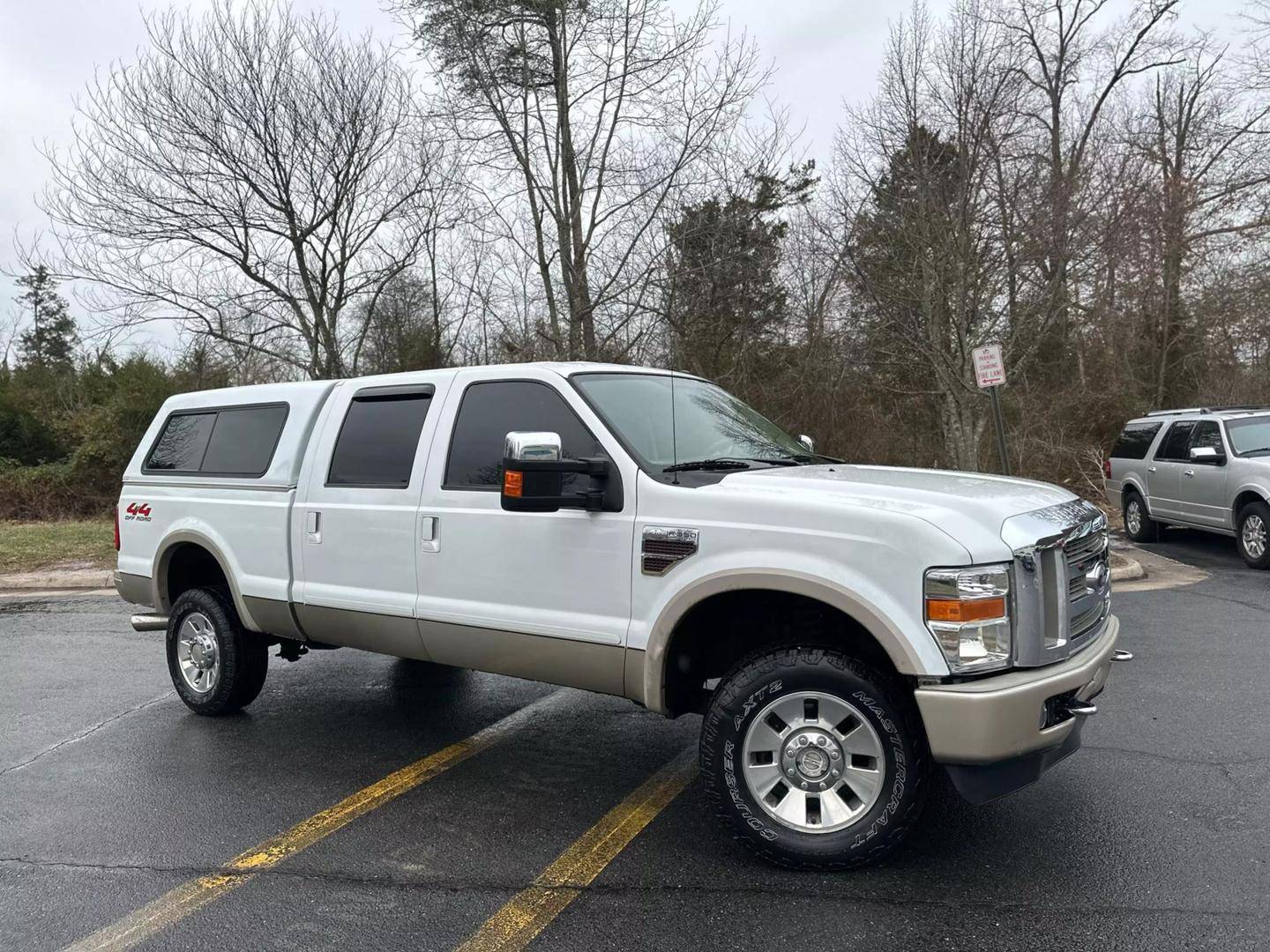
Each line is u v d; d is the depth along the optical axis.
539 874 3.46
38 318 43.50
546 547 3.94
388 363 21.16
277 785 4.42
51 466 22.45
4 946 3.00
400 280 20.25
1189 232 20.53
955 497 3.38
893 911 3.11
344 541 4.67
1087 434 19.36
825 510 3.34
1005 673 3.18
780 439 4.85
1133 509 12.82
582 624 3.83
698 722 5.36
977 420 15.73
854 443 17.36
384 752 4.88
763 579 3.37
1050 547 3.31
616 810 4.06
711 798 3.49
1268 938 2.87
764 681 3.41
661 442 4.05
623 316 15.19
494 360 16.66
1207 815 3.80
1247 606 8.16
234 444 5.38
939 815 3.88
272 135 17.33
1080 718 3.44
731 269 15.30
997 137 14.77
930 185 14.30
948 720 3.08
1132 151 17.88
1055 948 2.85
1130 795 4.04
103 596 10.11
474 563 4.17
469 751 4.88
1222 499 10.73
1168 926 2.96
